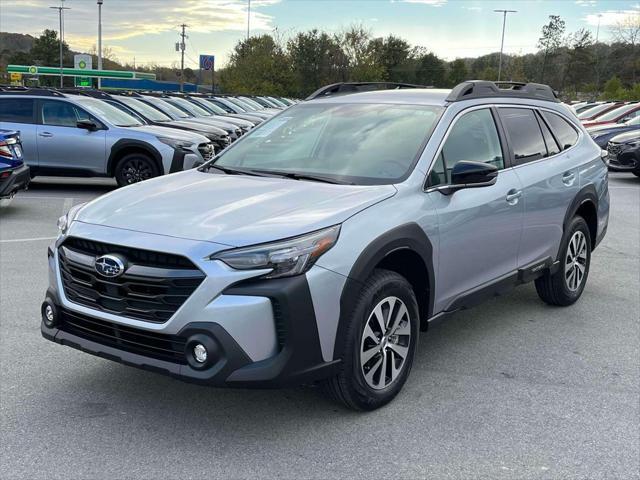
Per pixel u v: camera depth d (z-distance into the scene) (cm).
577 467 318
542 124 534
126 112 1323
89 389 390
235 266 304
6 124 1164
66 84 9412
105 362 429
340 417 361
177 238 315
